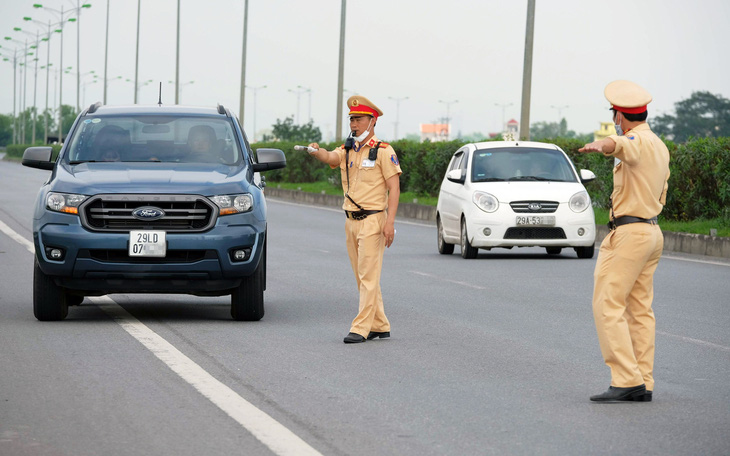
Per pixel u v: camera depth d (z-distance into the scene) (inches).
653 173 382.6
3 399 375.9
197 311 612.7
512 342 514.0
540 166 1015.6
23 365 437.4
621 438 330.0
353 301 661.9
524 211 959.0
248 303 563.2
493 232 956.0
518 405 375.6
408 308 637.3
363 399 382.6
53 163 607.5
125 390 391.5
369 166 505.7
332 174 2385.6
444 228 1031.6
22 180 2726.4
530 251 1082.1
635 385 383.2
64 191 544.1
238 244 544.7
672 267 917.8
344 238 1203.9
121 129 615.8
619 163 388.2
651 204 384.2
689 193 1202.6
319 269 860.0
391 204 508.1
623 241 384.2
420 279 799.1
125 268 535.5
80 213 536.7
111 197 538.3
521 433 335.0
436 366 449.1
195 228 541.6
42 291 550.9
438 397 387.5
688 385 418.3
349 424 344.8
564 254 1041.5
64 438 323.9
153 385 401.1
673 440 328.2
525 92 1608.0
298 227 1386.6
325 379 418.3
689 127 5324.8
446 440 325.4
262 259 570.9
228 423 344.2
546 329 555.8
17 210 1537.9
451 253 1046.4
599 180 1380.4
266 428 337.4
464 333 540.7
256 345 494.3
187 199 541.6
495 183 983.0
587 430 340.2
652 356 394.0
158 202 539.8
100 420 346.6
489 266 903.7
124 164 585.9
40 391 388.8
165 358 455.2
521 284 767.7
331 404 373.7
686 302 681.0
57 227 537.3
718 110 5339.6
